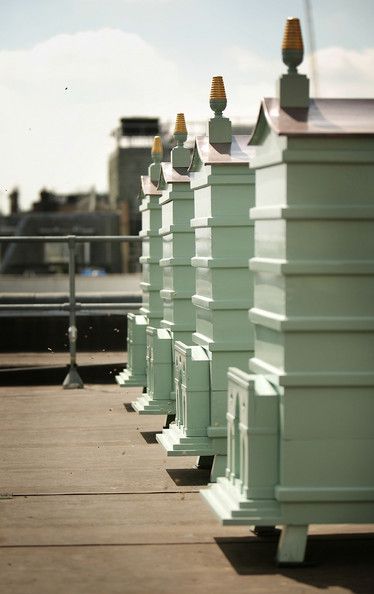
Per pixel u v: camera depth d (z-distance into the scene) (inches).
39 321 731.4
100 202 3868.1
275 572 268.2
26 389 615.8
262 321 285.0
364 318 269.7
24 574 266.4
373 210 268.4
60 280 2124.8
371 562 276.5
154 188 512.4
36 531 306.2
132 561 277.0
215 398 366.3
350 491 270.7
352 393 270.8
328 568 271.4
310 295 269.9
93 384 636.7
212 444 367.2
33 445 442.0
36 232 3221.0
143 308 547.5
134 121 3139.8
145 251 542.6
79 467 396.5
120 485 365.7
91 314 735.7
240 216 363.6
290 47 280.1
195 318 439.5
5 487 362.9
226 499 285.1
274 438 275.0
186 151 433.1
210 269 365.7
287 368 270.4
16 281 2127.2
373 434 271.4
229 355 366.3
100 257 3125.0
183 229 433.1
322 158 267.7
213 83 370.0
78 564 274.8
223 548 289.1
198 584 258.2
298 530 273.0
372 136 267.3
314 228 269.4
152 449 432.8
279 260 274.2
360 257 270.4
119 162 3161.9
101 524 313.6
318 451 271.3
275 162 274.4
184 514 325.4
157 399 453.1
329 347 270.4
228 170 362.6
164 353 451.2
